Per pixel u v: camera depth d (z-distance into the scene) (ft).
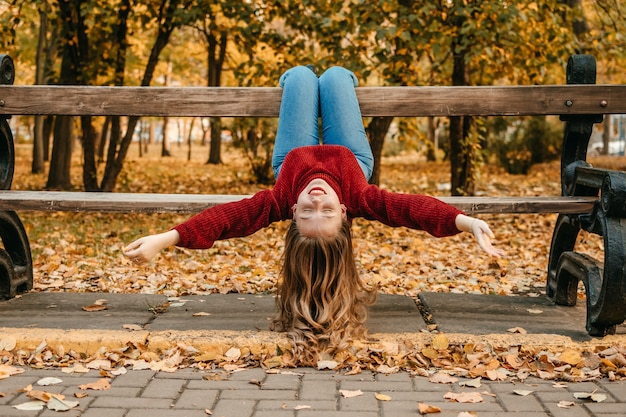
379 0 27.78
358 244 25.98
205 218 11.35
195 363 11.27
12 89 14.73
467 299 15.07
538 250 25.35
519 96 14.61
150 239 10.53
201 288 17.24
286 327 12.17
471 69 36.47
